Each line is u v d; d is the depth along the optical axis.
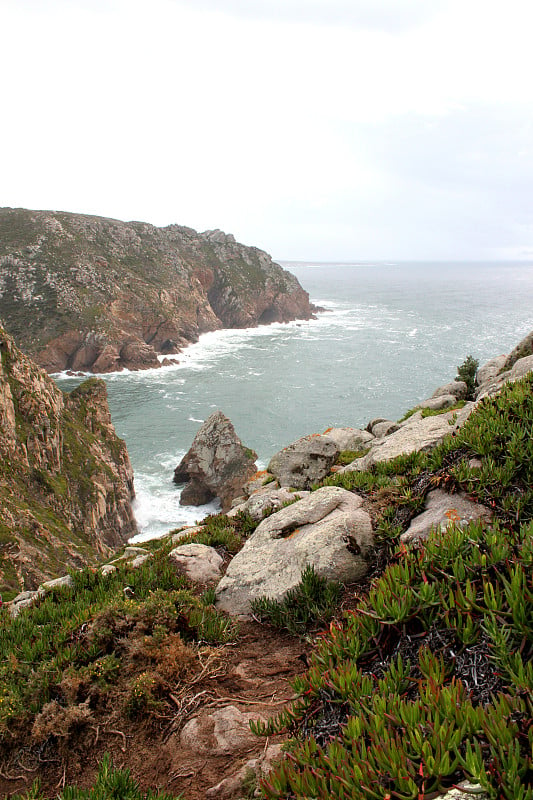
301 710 4.04
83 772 4.86
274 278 155.50
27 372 38.34
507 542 4.51
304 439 16.84
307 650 5.99
